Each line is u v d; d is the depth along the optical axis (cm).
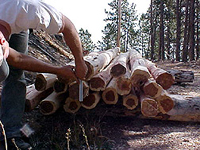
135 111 343
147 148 269
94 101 308
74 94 290
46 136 286
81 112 345
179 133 312
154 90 297
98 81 301
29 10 150
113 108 345
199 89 625
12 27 152
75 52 189
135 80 296
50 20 159
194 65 1477
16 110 248
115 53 693
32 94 310
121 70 301
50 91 345
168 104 314
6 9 148
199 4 2642
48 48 752
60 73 203
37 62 187
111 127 325
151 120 354
